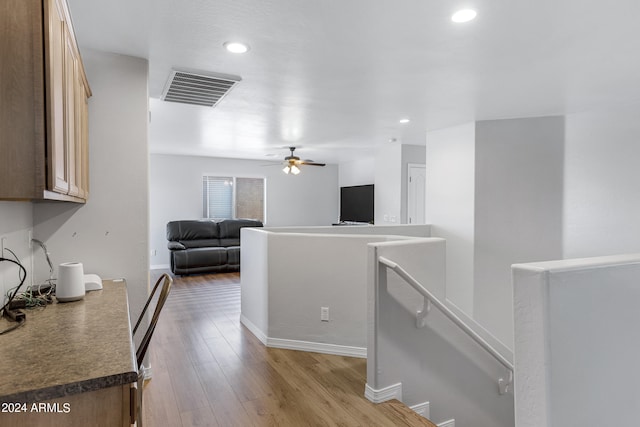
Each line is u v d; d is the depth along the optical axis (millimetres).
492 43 2477
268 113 4387
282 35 2367
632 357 1302
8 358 1300
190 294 5770
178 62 2818
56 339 1489
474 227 4715
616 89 3428
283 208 9398
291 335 3529
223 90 3480
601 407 1230
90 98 2605
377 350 2566
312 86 3377
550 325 1131
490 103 3910
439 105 4008
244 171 8922
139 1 1966
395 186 6773
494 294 4672
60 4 1539
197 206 8445
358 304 3336
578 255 4227
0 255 1871
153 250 8055
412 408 2713
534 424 1160
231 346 3592
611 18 2141
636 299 1313
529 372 1169
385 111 4266
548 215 4426
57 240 2539
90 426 1176
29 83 1353
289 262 3531
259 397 2637
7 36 1334
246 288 4234
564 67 2910
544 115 4387
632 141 3842
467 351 2988
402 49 2578
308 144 6711
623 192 3904
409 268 2750
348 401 2590
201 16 2123
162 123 4953
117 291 2311
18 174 1344
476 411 3029
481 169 4695
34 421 1116
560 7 2021
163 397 2623
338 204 9984
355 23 2203
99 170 2641
